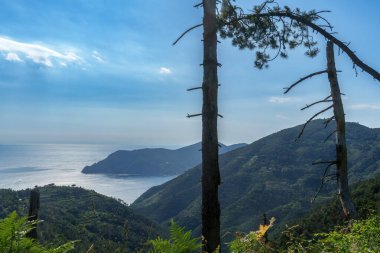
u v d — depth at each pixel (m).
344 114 11.29
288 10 11.62
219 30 12.34
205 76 9.62
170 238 2.36
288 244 3.38
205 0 9.94
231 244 3.43
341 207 10.96
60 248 2.10
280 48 12.35
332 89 11.35
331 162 11.17
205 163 9.30
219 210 9.16
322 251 3.35
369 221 4.57
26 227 2.02
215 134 9.40
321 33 11.28
